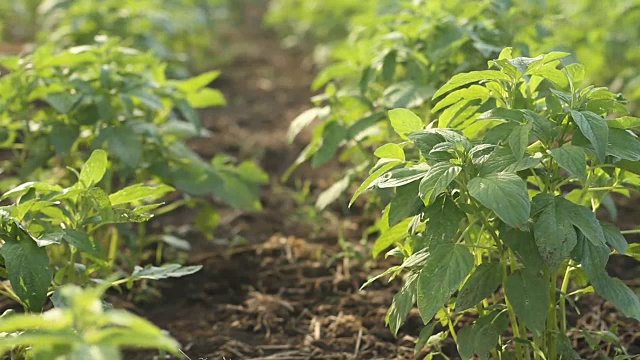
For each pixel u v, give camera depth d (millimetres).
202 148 9148
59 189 4305
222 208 7652
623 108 3967
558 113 3998
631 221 6938
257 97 11336
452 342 5047
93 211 4520
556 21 7633
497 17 6434
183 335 5305
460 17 6367
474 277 3832
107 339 2629
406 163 4027
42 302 3855
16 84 5652
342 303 5711
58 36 8609
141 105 6180
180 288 5988
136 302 5758
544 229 3596
